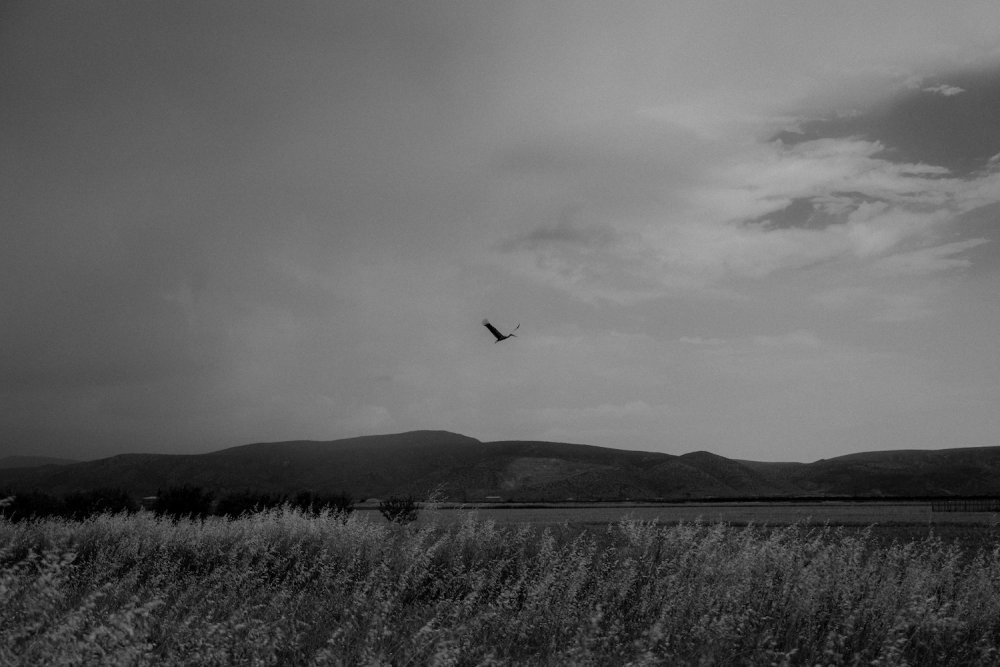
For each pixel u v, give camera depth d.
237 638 9.74
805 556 15.24
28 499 38.31
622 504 111.31
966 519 50.34
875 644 11.29
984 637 11.31
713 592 13.00
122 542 18.64
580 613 12.27
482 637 11.13
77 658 7.74
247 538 19.12
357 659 9.48
